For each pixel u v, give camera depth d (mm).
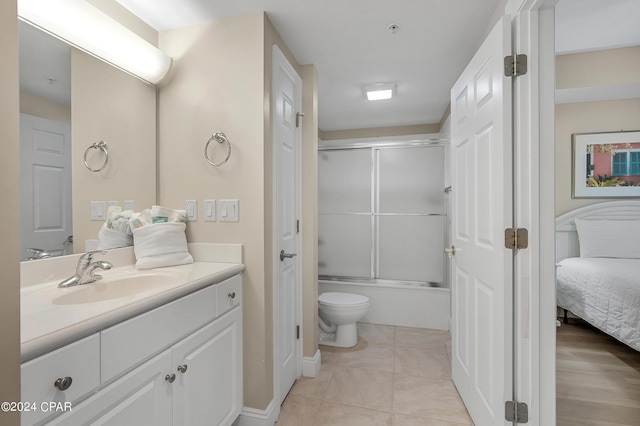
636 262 2480
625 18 1851
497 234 1288
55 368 689
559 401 1718
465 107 1698
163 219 1576
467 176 1668
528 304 1213
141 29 1585
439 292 2934
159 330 995
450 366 2172
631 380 1933
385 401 1760
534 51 1188
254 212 1533
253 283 1536
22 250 1114
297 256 2018
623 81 2268
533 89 1193
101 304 879
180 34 1651
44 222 1188
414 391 1859
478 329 1511
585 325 2811
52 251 1210
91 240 1354
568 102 2871
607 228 2768
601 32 2025
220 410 1345
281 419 1609
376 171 3229
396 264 3162
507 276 1238
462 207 1761
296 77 1978
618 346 2402
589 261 2582
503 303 1244
